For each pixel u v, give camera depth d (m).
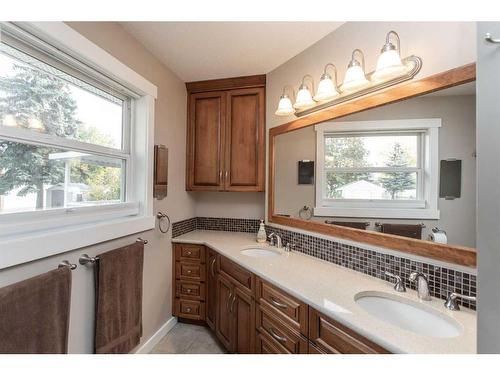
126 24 1.56
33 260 1.04
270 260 1.67
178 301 2.26
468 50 1.06
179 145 2.37
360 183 1.48
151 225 1.86
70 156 1.35
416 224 1.24
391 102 1.34
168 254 2.19
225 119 2.37
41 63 1.18
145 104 1.83
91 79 1.47
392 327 0.88
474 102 1.08
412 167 1.28
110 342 1.39
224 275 1.89
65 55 1.23
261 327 1.46
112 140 1.65
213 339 2.07
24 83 1.11
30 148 1.15
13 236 1.03
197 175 2.46
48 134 1.21
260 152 2.27
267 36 1.71
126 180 1.77
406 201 1.29
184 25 1.58
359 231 1.46
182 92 2.41
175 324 2.28
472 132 1.10
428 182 1.22
